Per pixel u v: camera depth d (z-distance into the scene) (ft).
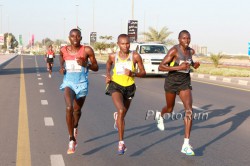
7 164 22.54
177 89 26.37
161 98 53.16
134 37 148.77
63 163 22.79
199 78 94.68
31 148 26.05
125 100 25.64
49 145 26.86
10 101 48.14
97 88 66.49
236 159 23.97
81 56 24.71
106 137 29.53
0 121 35.14
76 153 24.97
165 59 26.30
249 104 48.26
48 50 89.40
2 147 26.27
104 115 39.04
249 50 118.32
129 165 22.54
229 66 144.56
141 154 24.91
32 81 77.41
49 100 49.34
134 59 24.94
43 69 121.80
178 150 25.99
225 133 31.35
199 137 29.89
